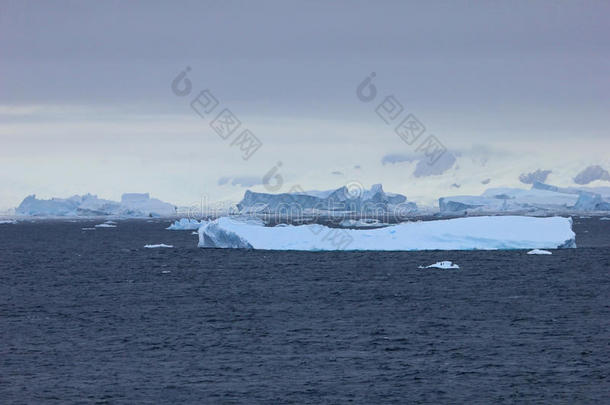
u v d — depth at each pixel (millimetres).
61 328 94500
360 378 69750
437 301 116188
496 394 65000
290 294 126312
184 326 95312
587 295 122062
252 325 95625
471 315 102250
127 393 65562
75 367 73938
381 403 62906
